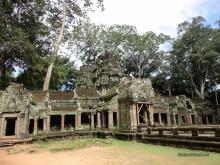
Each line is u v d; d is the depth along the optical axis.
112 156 14.02
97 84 42.66
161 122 39.72
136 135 22.17
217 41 45.62
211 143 13.28
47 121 28.00
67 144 20.97
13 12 30.19
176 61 52.50
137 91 25.78
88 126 33.09
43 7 33.06
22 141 21.73
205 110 44.16
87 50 53.78
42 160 13.26
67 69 46.78
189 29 50.12
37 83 38.66
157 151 15.02
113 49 54.31
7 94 24.06
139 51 54.84
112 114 29.22
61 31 35.84
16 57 29.70
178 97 42.78
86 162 12.41
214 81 50.06
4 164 11.99
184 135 15.89
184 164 10.57
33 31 31.78
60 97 31.44
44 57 34.16
